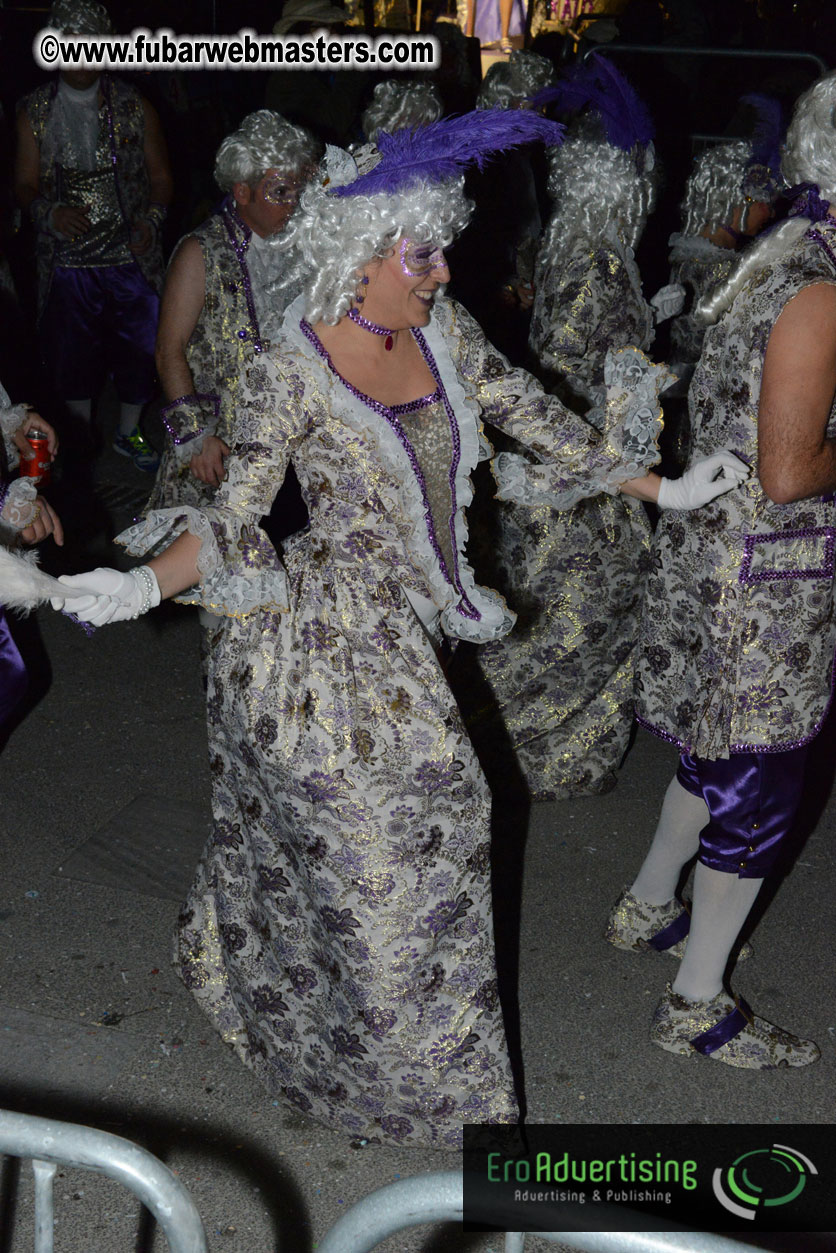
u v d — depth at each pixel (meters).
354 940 2.29
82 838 3.55
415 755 2.25
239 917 2.57
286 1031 2.54
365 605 2.25
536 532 3.54
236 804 2.50
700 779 2.78
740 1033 2.82
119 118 5.68
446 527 2.33
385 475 2.20
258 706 2.27
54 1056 2.73
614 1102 2.70
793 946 3.24
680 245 3.93
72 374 6.05
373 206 2.03
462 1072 2.39
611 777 3.88
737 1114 2.69
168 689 4.44
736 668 2.56
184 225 7.92
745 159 3.71
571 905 3.37
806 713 2.59
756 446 2.44
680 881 3.46
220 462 3.68
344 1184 2.45
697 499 2.39
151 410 7.01
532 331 3.52
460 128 2.06
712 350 2.53
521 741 3.76
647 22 8.18
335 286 2.10
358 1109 2.46
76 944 3.10
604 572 3.57
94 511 5.69
